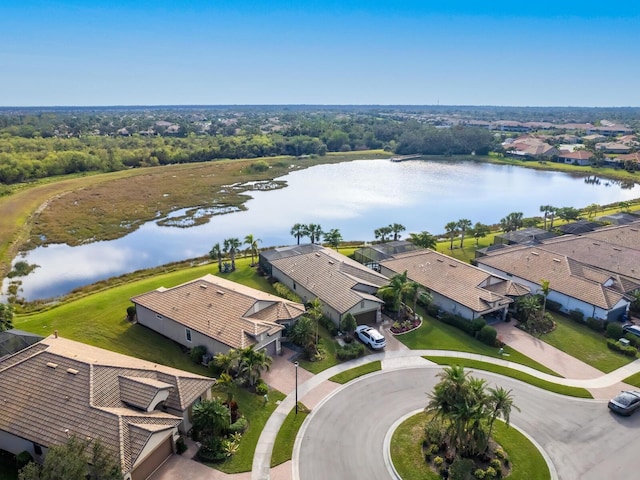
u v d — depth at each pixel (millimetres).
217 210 116125
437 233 98500
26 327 49750
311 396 39625
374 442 34156
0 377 34875
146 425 30844
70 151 163500
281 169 176375
